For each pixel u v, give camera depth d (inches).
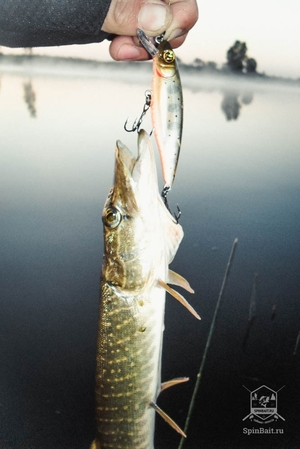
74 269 49.9
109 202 13.2
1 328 41.1
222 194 66.8
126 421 13.9
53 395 35.5
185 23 13.2
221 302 42.6
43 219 59.0
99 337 13.9
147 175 12.7
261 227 55.6
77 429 33.2
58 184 72.5
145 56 14.7
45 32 12.0
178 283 13.5
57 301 44.9
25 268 49.6
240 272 46.6
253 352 37.3
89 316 43.0
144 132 12.5
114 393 13.9
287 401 33.5
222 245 51.9
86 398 35.4
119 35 14.2
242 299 42.8
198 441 31.3
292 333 38.7
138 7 12.8
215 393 34.5
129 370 13.6
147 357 13.4
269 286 44.2
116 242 13.1
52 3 11.6
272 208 61.5
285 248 50.5
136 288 13.2
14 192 68.6
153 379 13.5
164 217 13.0
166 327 40.1
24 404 34.7
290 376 35.2
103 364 13.9
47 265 50.1
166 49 11.9
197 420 32.5
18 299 44.8
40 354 38.7
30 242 54.4
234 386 35.0
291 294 43.1
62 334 41.0
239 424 32.1
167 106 12.0
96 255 52.8
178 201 64.1
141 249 13.0
